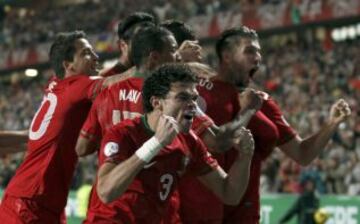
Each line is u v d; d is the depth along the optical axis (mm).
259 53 10633
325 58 47188
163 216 8789
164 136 7953
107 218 8539
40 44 68062
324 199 27750
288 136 11336
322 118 38375
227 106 10492
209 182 9055
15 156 38406
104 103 9633
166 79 8203
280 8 54594
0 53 71500
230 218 10906
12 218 10922
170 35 9492
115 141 8375
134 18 10914
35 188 10797
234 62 10562
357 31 53062
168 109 8219
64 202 10992
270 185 33125
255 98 10109
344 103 11258
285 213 28125
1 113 62000
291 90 43750
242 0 56969
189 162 8914
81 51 11062
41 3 74438
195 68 10758
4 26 74062
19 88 65688
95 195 8734
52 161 10797
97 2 68812
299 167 32469
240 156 8930
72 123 10758
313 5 53062
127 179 8000
